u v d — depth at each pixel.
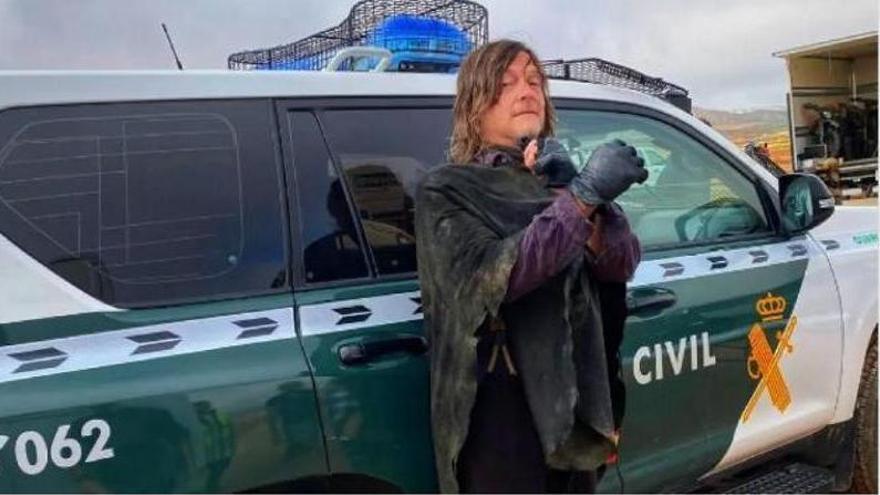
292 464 1.86
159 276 1.85
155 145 1.91
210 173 1.96
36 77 1.82
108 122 1.87
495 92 1.81
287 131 2.07
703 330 2.55
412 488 2.02
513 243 1.57
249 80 2.06
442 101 2.35
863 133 11.61
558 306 1.67
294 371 1.88
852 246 3.13
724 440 2.63
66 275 1.75
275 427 1.84
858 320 3.06
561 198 1.58
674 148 2.82
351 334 1.98
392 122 2.24
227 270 1.93
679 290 2.54
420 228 1.72
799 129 11.30
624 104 2.73
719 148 2.93
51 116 1.81
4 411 1.60
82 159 1.83
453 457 1.70
